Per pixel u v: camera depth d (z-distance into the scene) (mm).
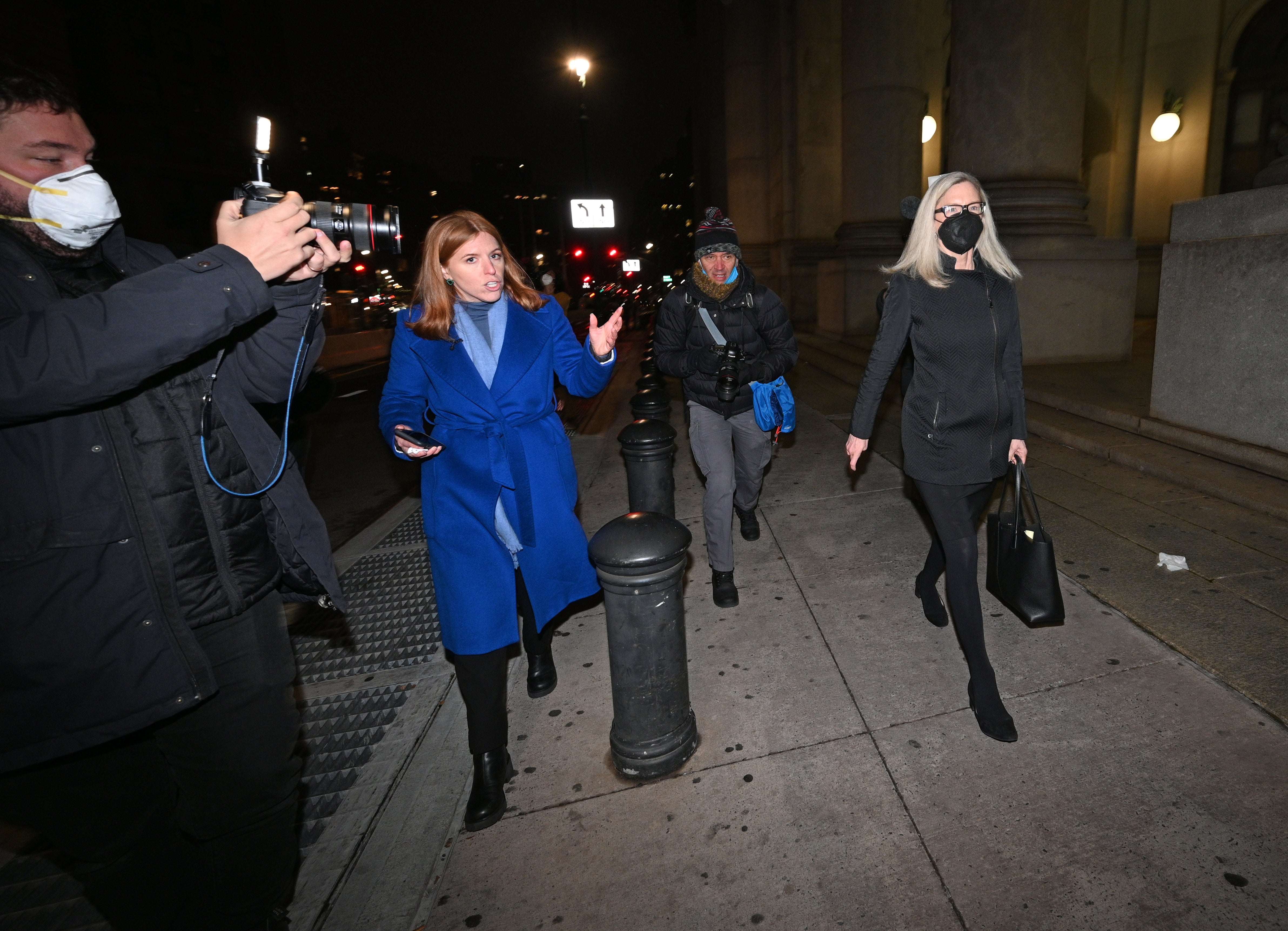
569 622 3502
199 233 44375
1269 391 4117
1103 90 12164
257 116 1409
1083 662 2711
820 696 2695
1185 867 1829
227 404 1436
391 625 3727
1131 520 3844
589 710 2766
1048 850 1922
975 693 2410
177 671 1321
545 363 2336
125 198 39531
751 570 3842
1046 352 7582
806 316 15844
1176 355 4754
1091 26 12047
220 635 1436
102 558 1253
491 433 2250
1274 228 4008
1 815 1344
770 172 18766
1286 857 1827
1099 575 3303
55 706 1239
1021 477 2365
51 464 1213
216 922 1561
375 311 27859
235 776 1490
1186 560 3330
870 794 2186
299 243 1308
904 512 4469
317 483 7266
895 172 11266
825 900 1849
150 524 1305
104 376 1131
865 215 11508
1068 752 2268
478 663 2227
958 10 7598
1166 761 2186
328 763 2602
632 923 1842
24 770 1307
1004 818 2041
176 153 42219
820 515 4543
